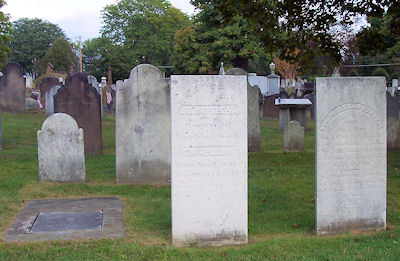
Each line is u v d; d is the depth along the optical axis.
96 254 5.35
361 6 10.70
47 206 7.44
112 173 10.24
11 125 16.67
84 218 6.77
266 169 10.86
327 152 6.16
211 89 5.73
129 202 7.78
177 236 5.74
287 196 8.30
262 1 8.79
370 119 6.27
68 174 9.07
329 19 11.12
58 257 5.25
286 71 43.06
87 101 12.26
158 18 61.88
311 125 20.89
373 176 6.34
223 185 5.82
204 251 5.51
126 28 62.09
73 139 9.04
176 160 5.69
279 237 6.10
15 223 6.47
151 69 9.28
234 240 5.87
